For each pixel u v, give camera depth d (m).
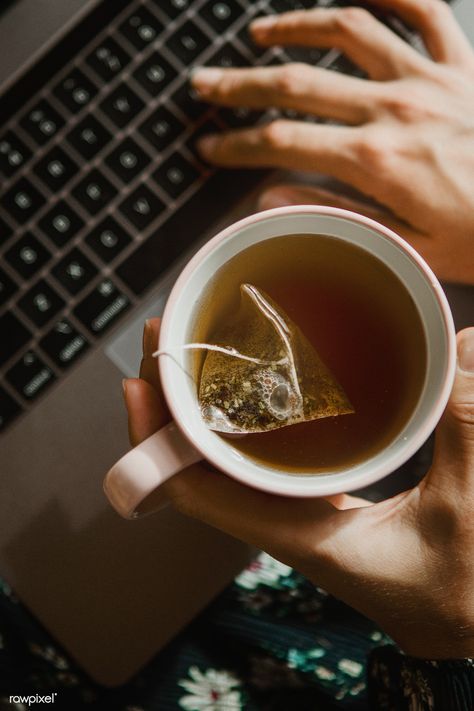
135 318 0.37
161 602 0.37
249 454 0.28
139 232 0.37
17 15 0.38
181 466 0.27
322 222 0.28
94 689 0.42
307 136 0.38
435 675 0.32
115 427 0.37
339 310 0.30
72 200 0.37
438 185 0.38
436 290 0.27
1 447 0.37
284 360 0.28
